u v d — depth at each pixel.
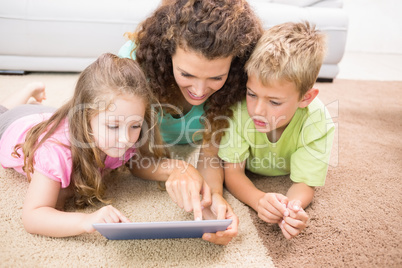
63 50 1.86
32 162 0.83
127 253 0.77
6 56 1.84
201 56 0.78
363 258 0.78
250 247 0.80
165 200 0.96
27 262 0.72
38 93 1.35
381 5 3.09
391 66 2.71
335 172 1.13
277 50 0.80
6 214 0.86
